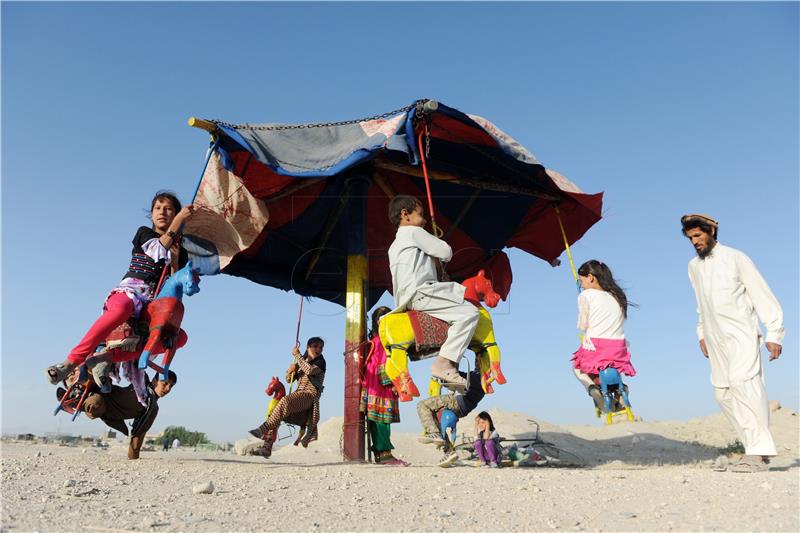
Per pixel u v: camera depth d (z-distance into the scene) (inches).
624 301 271.9
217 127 256.1
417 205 240.7
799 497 145.9
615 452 376.8
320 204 355.9
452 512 137.3
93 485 166.6
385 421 275.7
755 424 206.1
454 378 211.8
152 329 220.8
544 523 126.3
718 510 134.3
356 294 306.7
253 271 394.3
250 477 191.9
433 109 254.2
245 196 297.6
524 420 465.4
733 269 223.8
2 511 127.3
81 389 233.9
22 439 677.3
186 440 816.3
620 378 254.5
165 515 130.0
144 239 240.5
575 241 369.7
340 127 287.4
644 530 119.6
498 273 406.0
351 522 126.6
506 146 283.1
